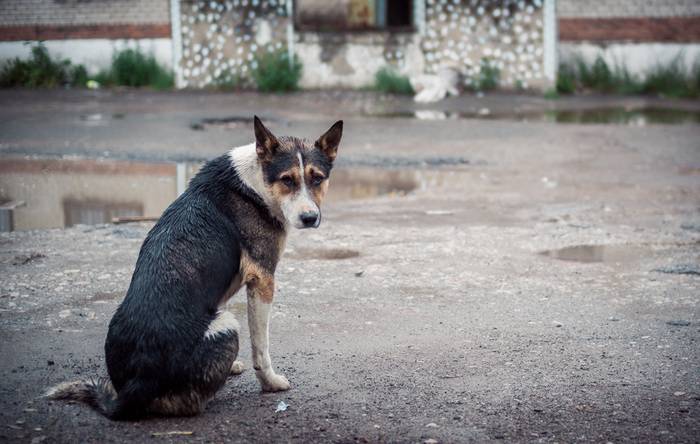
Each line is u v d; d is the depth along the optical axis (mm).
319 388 4887
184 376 4145
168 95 21469
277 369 5172
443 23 22266
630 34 22719
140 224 9078
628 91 22609
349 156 13547
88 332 5742
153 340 4125
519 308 6496
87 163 12547
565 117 18531
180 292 4199
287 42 22656
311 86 22922
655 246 8461
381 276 7301
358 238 8664
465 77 22500
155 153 13258
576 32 22953
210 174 4562
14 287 6695
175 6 22594
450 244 8461
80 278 7004
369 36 22484
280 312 6293
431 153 13945
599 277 7363
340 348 5566
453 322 6141
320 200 4582
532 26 21906
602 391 4879
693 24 22344
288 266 7559
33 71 22438
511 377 5094
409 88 22078
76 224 9109
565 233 8953
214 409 4527
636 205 10414
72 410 4434
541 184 11789
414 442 4195
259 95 21656
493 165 13148
